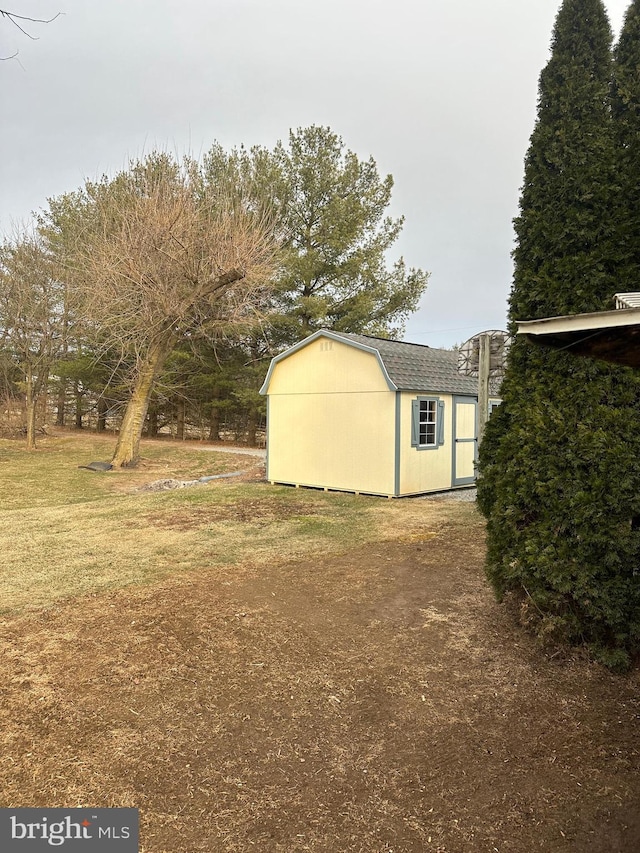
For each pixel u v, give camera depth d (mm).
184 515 7754
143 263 12797
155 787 2100
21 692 2828
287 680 2998
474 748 2385
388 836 1856
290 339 18688
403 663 3209
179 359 19594
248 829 1882
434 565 5199
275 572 4988
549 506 3332
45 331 17609
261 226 14156
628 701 2781
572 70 3652
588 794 2072
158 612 3977
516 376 3777
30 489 10922
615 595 3080
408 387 9375
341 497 9445
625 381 3207
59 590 4457
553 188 3658
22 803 2004
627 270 3338
